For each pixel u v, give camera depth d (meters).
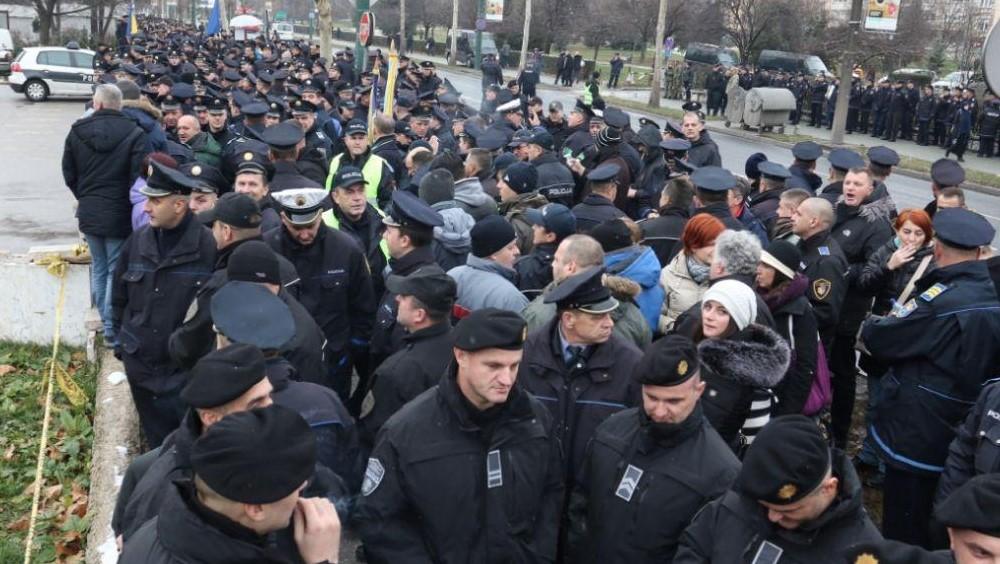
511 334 2.93
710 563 2.74
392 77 11.23
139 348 4.95
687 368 3.01
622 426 3.29
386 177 7.63
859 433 6.51
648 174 8.82
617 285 4.28
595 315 3.54
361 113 13.48
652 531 3.11
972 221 4.21
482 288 4.58
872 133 28.25
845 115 25.31
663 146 8.67
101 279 7.37
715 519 2.78
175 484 2.17
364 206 6.02
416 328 3.99
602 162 8.58
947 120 25.75
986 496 2.23
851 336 6.04
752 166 8.79
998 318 4.11
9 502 5.63
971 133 25.70
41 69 27.83
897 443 4.34
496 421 3.11
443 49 61.41
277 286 3.81
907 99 27.05
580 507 3.52
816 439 2.48
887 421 4.41
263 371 2.54
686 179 6.11
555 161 7.99
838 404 6.16
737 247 4.17
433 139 10.53
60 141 20.52
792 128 30.25
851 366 6.12
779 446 2.47
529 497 3.14
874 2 25.61
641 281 4.79
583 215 6.25
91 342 7.52
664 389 3.02
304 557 2.26
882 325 4.33
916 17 40.25
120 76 15.08
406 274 4.77
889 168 7.32
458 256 5.57
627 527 3.15
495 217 4.70
